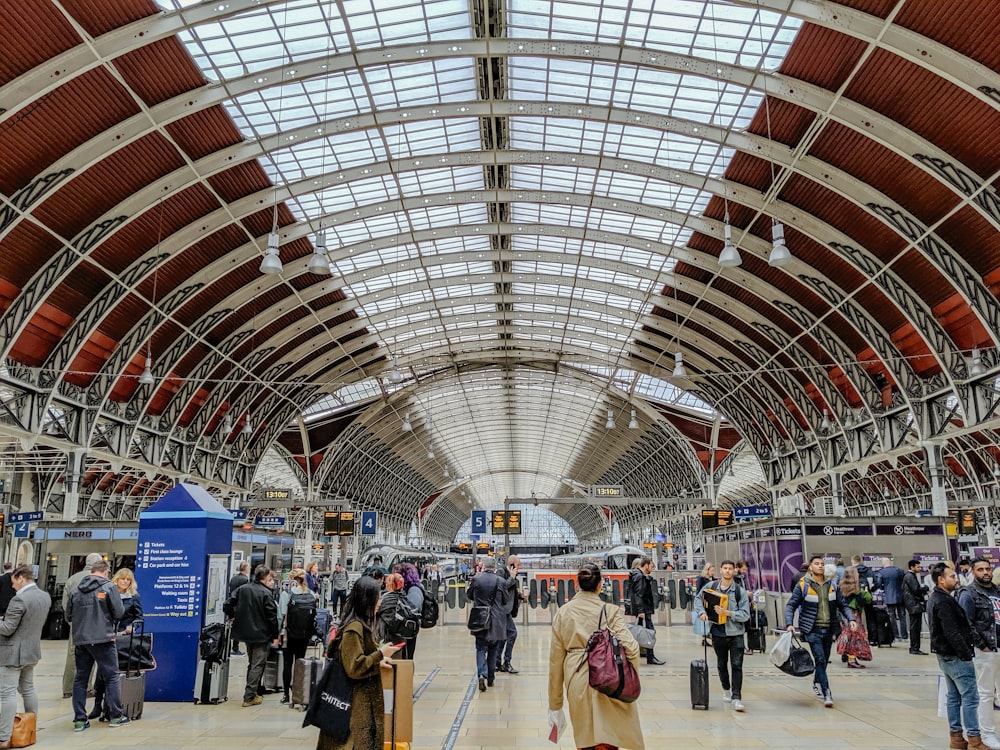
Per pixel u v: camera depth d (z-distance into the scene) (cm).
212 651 1089
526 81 2298
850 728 916
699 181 2462
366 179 2703
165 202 2361
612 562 4075
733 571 1057
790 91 1936
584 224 3139
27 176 1941
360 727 583
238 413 3850
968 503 2856
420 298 3922
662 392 4991
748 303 3219
